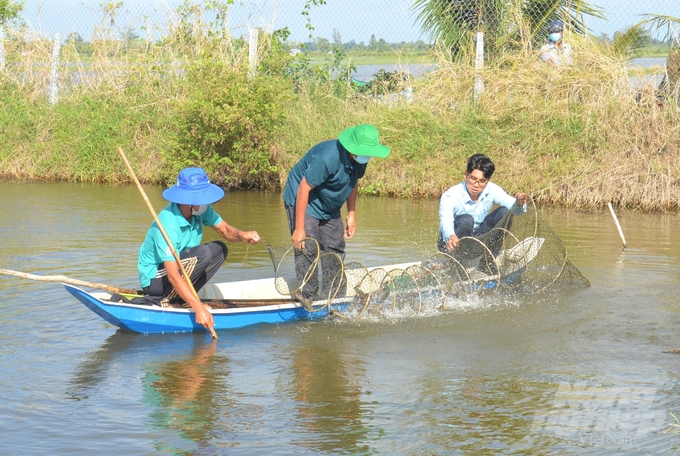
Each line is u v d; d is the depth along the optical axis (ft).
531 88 45.88
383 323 21.52
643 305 23.07
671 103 43.91
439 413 15.39
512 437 14.34
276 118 45.93
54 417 15.17
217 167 46.93
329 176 22.15
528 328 20.99
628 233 34.22
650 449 13.80
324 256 22.59
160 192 46.03
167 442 14.17
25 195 44.65
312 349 19.26
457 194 25.27
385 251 29.99
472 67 47.65
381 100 49.88
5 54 58.95
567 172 42.80
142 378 17.24
